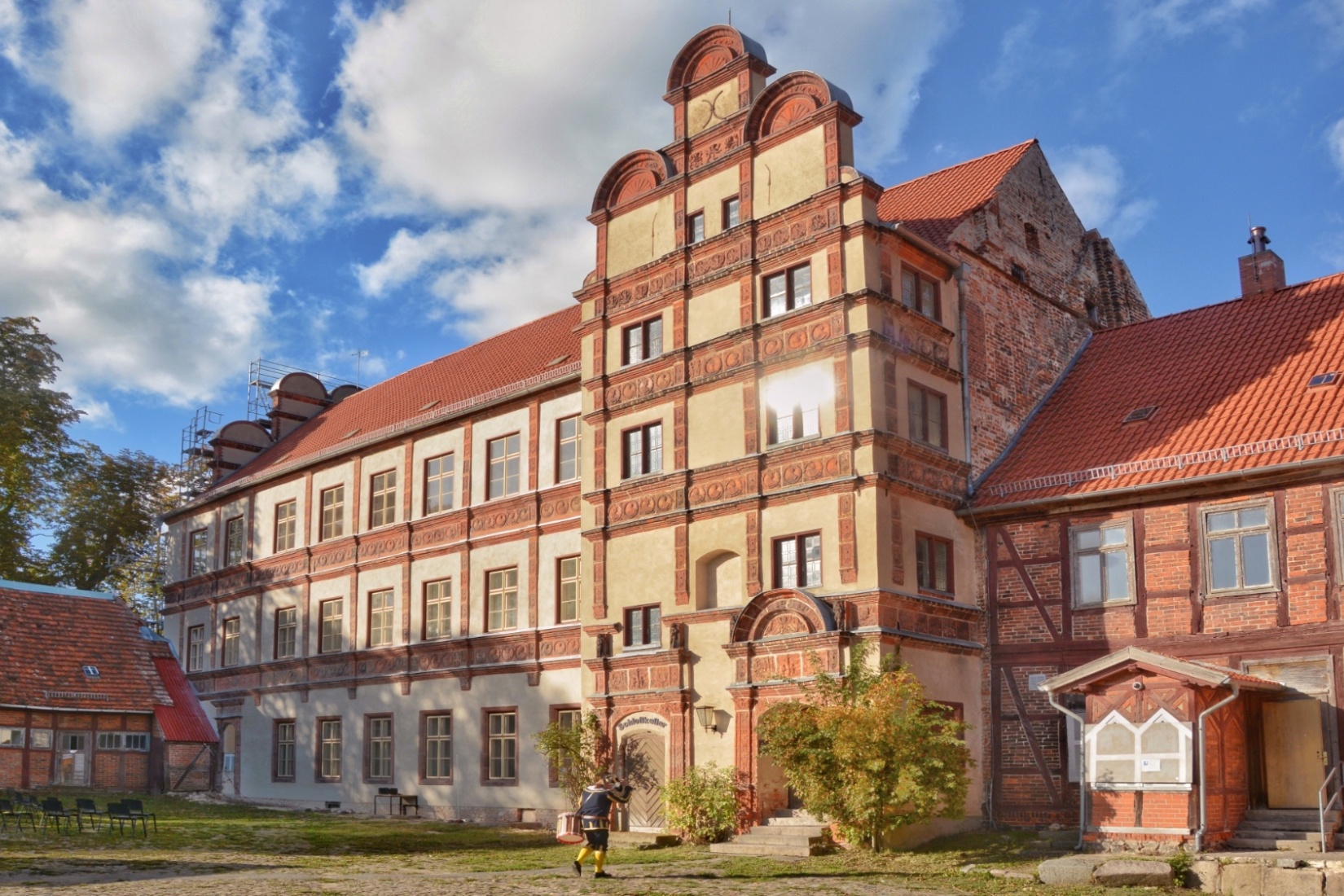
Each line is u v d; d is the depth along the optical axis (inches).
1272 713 843.4
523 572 1216.8
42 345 2038.6
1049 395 1123.9
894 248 993.5
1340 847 752.3
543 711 1166.3
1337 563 819.4
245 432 1846.7
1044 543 964.6
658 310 1109.1
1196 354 1048.8
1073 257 1219.2
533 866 824.3
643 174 1152.2
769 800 943.7
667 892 666.2
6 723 1454.2
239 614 1600.6
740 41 1087.0
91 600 1686.8
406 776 1293.1
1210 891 665.6
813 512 954.1
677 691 1007.6
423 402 1489.9
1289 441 859.4
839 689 863.7
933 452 980.6
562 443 1208.2
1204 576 877.8
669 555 1048.2
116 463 2206.0
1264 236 1127.0
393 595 1362.0
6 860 802.2
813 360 978.1
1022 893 665.6
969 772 948.6
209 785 1578.5
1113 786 799.7
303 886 682.8
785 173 1027.9
